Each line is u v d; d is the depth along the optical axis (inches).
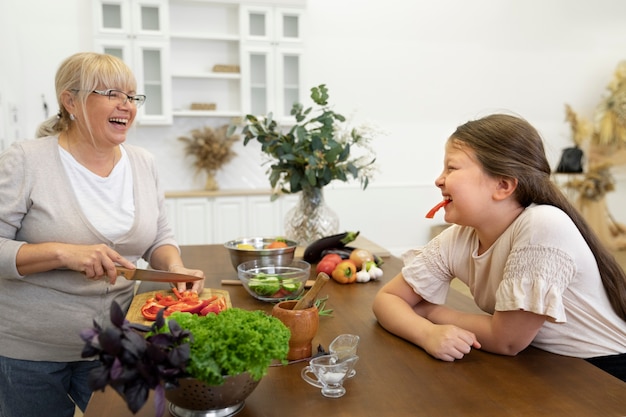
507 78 219.8
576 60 224.7
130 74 54.9
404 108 211.8
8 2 158.9
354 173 80.7
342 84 204.4
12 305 54.2
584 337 44.6
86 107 52.9
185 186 195.0
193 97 191.3
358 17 202.4
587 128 225.6
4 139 146.7
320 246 75.9
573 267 41.3
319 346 42.1
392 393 35.7
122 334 26.3
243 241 76.2
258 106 187.0
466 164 43.8
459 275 50.8
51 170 54.5
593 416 32.3
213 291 58.4
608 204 227.9
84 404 60.6
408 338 45.5
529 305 40.1
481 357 42.6
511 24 216.8
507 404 34.0
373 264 69.2
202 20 187.8
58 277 54.7
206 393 30.8
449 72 213.9
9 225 53.3
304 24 185.8
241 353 30.4
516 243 42.5
